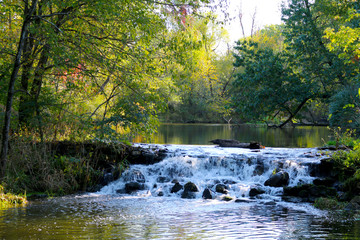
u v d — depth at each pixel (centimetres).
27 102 1248
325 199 1009
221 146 1738
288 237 691
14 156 1125
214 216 877
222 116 4694
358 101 1875
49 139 1294
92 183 1237
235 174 1327
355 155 1129
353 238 683
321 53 2217
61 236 694
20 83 1259
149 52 1219
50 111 1330
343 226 779
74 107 1445
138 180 1280
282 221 825
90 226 776
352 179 1068
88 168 1246
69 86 1212
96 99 1805
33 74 1230
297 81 2200
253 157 1358
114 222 814
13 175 1098
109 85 1587
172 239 677
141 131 1298
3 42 1248
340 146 1462
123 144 1405
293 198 1066
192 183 1171
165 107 1285
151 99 1266
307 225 788
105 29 1227
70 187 1173
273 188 1142
